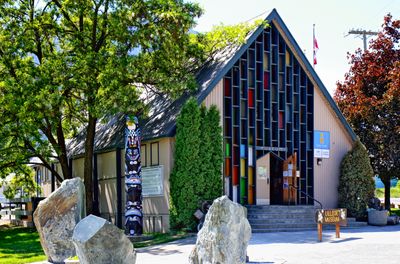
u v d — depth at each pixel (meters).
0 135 24.69
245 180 26.56
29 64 23.58
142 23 24.16
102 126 31.80
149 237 22.34
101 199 30.31
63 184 13.97
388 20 32.88
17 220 35.84
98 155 30.81
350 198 28.72
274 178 28.50
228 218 10.81
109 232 10.34
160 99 27.78
